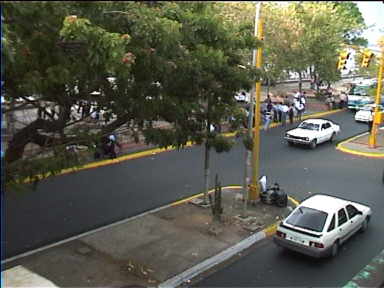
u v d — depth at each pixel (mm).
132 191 18031
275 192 16859
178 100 11680
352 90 41344
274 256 13148
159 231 14336
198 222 15102
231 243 13695
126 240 13625
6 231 13969
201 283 11586
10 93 8773
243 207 15594
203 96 13125
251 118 15219
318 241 12484
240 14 24953
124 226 14609
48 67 8547
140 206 16469
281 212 16328
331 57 36406
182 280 11633
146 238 13812
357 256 13211
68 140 10250
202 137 14125
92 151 10188
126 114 10953
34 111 19281
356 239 14414
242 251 13414
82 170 20328
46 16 8109
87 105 10938
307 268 12477
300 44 33531
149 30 8656
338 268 12484
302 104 35125
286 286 11484
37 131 10602
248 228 14695
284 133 29906
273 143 27250
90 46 7664
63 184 18469
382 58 26250
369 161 24125
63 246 13109
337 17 36375
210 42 11727
